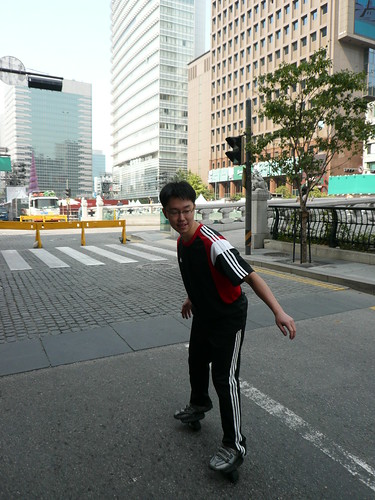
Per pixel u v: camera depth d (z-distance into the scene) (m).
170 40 116.62
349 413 2.93
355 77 8.20
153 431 2.69
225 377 2.23
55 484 2.17
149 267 9.59
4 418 2.87
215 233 2.15
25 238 18.05
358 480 2.20
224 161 81.19
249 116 10.09
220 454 2.21
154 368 3.76
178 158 119.50
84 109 172.50
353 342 4.43
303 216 9.07
